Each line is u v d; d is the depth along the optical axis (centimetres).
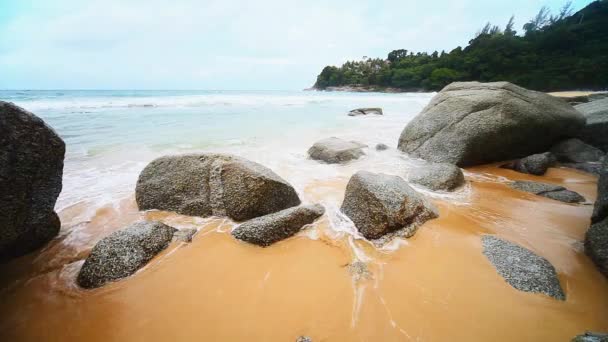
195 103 2414
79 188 564
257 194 426
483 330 246
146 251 336
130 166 705
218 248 365
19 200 323
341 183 612
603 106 923
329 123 1523
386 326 249
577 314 262
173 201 463
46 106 1853
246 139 1047
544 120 745
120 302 278
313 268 327
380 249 358
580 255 346
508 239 386
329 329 247
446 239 379
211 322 256
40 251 357
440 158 747
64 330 249
